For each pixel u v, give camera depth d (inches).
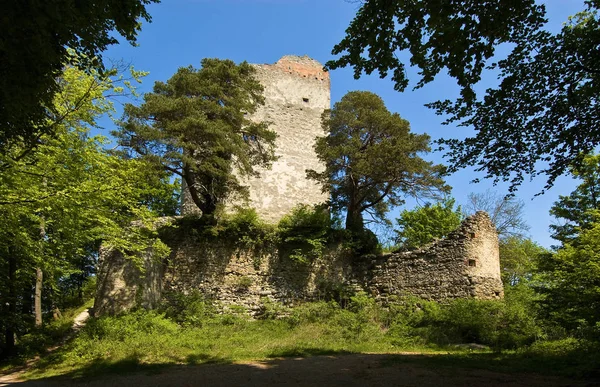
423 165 709.3
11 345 566.3
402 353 453.1
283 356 440.8
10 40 183.0
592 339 389.1
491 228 650.2
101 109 436.5
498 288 625.3
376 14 268.4
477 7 254.4
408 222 1157.7
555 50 288.5
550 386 264.4
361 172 696.4
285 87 994.7
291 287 690.8
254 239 695.1
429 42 267.9
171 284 669.3
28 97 203.9
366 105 763.4
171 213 1109.1
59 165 396.2
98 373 391.2
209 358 435.5
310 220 729.6
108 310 597.6
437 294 629.9
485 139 330.3
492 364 358.9
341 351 467.8
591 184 759.1
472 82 284.5
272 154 786.8
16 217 387.9
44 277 668.1
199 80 687.1
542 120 312.0
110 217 458.3
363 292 687.7
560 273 458.0
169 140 621.6
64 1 182.7
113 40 222.2
